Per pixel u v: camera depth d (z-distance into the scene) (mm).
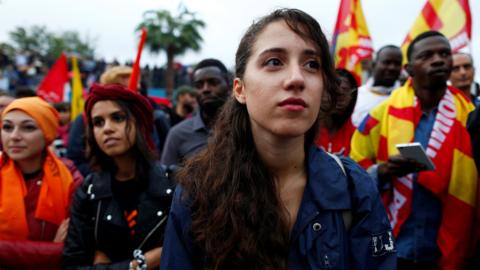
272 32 1308
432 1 3766
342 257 1332
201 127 3199
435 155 2508
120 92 2104
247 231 1312
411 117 2646
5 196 2312
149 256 1964
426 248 2480
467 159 2453
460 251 2406
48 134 2459
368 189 1406
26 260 2139
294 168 1421
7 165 2406
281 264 1311
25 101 2414
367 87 4281
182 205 1413
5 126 2393
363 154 2818
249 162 1387
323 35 1355
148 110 2205
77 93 6348
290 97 1249
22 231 2291
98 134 2100
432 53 2605
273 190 1374
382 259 1385
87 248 2023
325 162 1427
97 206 2027
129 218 2027
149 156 2125
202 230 1348
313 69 1323
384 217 1421
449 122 2545
